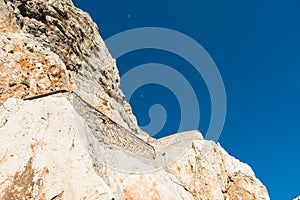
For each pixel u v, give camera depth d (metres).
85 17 37.25
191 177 30.16
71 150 14.45
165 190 20.83
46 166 13.42
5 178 12.75
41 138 14.30
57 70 24.80
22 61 22.16
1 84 19.11
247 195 34.06
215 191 30.64
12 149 13.66
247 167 37.84
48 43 28.08
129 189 18.81
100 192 13.30
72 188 13.27
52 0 31.14
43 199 12.59
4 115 15.01
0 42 21.64
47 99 16.03
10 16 24.77
